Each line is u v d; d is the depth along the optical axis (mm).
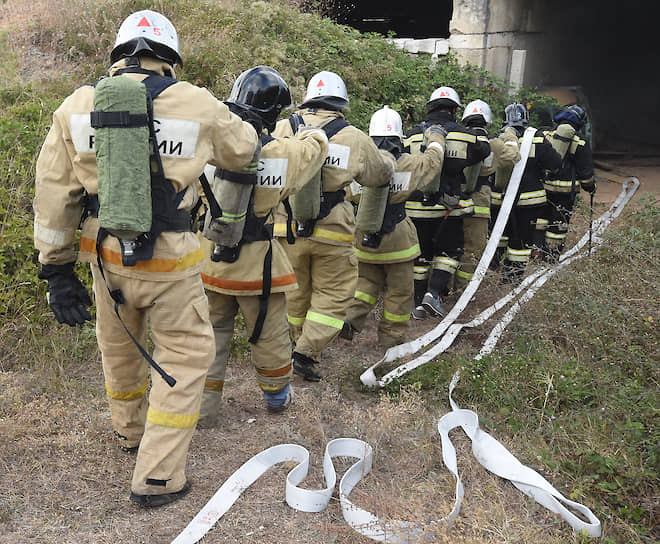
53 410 3537
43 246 2582
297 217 3785
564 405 3771
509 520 2789
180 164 2523
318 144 3213
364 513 2697
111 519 2742
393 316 4699
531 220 6422
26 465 3064
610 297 4531
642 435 3336
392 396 3973
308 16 10000
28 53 7539
